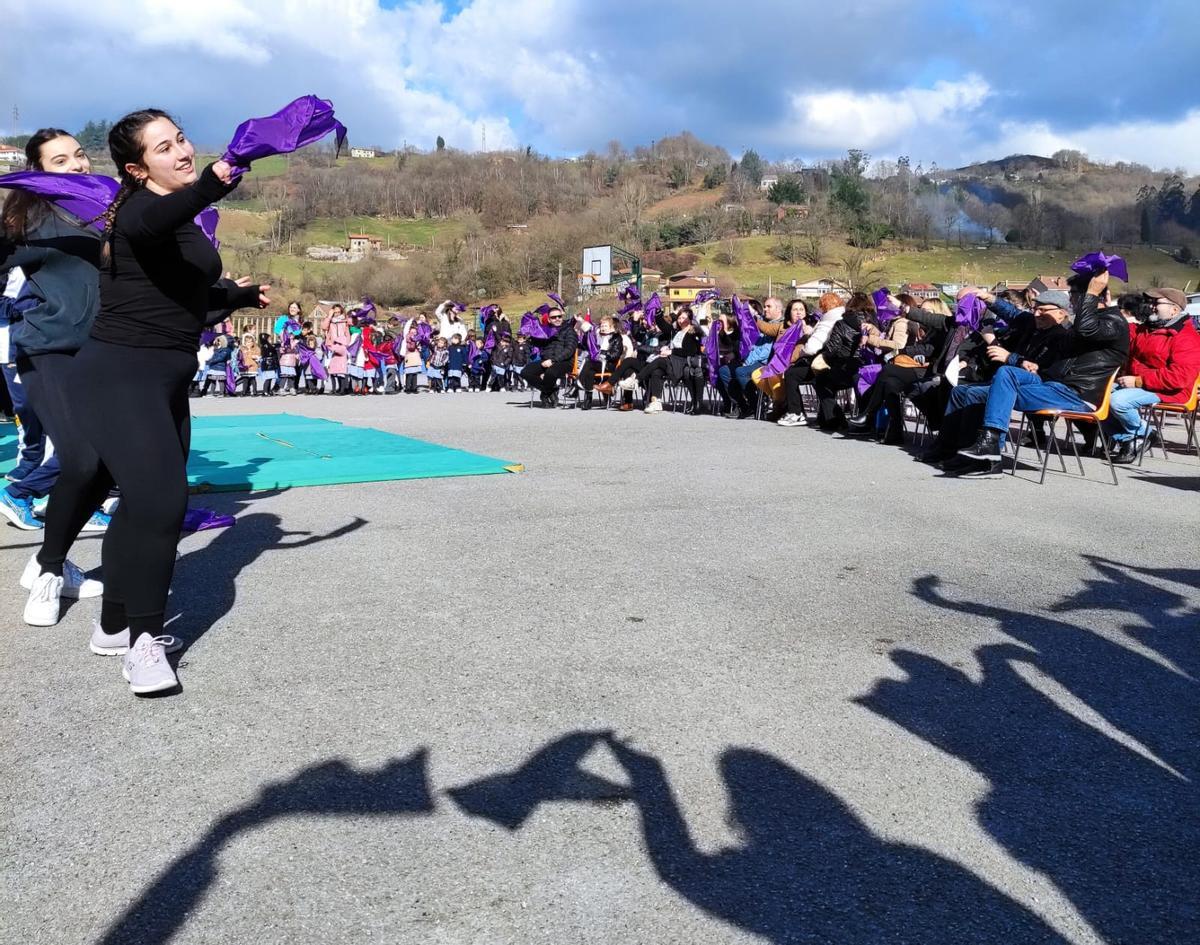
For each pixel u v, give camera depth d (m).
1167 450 9.61
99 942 1.88
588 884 2.08
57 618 3.85
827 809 2.42
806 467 8.08
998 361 7.98
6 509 5.47
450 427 11.60
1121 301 11.27
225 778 2.54
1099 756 2.75
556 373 14.88
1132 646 3.67
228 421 12.28
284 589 4.27
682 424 12.02
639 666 3.36
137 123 3.04
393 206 135.00
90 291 3.94
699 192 150.88
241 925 1.93
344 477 7.18
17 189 3.85
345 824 2.31
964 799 2.48
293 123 2.86
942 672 3.36
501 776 2.56
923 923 1.97
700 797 2.46
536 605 4.05
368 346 19.86
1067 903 2.05
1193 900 2.08
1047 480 7.54
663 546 5.14
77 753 2.68
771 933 1.93
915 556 5.00
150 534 3.08
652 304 16.66
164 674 3.05
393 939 1.89
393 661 3.39
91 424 3.08
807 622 3.88
